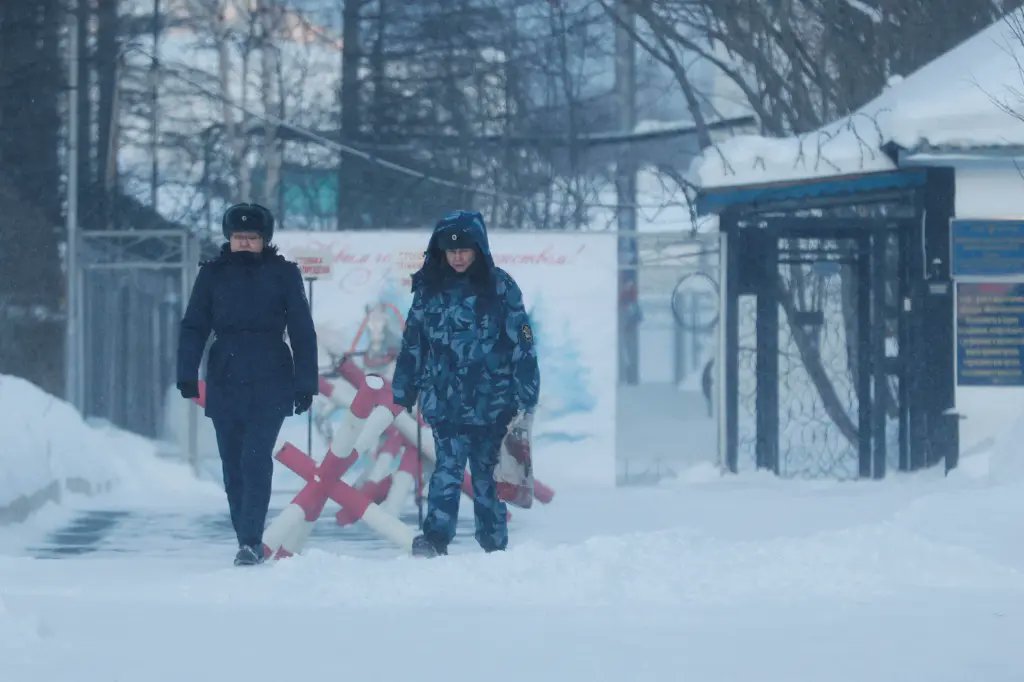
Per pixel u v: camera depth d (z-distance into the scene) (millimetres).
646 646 12352
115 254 45000
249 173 70000
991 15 41531
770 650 12156
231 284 19547
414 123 68000
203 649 12242
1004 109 31328
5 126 47188
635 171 62000
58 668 11414
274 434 19453
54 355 44250
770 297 36844
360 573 16125
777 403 37000
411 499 32406
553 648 12258
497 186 68000
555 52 71188
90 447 35000
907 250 35344
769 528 23875
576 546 17172
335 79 73812
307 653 12055
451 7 69000
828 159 34438
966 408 33312
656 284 68188
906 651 12109
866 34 43719
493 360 18875
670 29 48031
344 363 21938
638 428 61094
